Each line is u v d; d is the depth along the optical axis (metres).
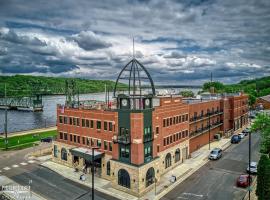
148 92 43.34
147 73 42.66
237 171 47.97
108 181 44.47
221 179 44.28
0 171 49.44
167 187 41.34
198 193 39.03
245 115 97.44
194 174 46.69
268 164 32.53
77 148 49.47
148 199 37.56
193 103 61.47
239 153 59.75
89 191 40.50
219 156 55.91
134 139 39.56
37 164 53.53
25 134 88.00
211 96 86.81
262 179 32.75
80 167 49.81
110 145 44.78
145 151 41.00
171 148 49.25
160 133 45.78
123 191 40.41
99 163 47.06
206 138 68.19
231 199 37.00
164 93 69.25
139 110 39.69
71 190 40.88
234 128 83.88
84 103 62.19
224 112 77.62
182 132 54.00
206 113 66.81
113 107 53.72
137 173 38.69
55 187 42.00
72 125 52.06
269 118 51.72
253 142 70.94
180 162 52.69
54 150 55.38
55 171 49.22
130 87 42.28
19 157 58.50
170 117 49.22
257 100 141.00
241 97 91.50
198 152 60.53
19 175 47.34
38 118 166.62
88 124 48.88
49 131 95.12
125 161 40.94
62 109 54.06
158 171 43.12
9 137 82.06
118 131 42.09
